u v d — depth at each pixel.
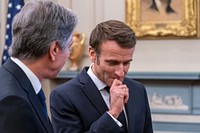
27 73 1.37
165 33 4.38
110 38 1.69
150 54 4.46
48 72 1.40
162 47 4.43
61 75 4.47
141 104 1.95
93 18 4.62
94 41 1.75
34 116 1.29
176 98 4.35
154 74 4.25
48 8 1.35
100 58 1.74
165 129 4.35
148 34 4.43
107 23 1.74
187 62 4.38
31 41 1.33
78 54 4.49
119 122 1.71
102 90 1.85
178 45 4.39
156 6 4.41
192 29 4.32
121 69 1.71
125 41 1.68
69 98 1.83
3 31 4.82
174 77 4.21
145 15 4.45
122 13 4.55
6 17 4.66
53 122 1.83
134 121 1.86
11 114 1.24
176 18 4.38
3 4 4.84
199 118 4.28
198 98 4.30
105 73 1.75
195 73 4.14
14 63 1.37
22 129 1.25
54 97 1.86
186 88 4.32
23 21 1.34
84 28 4.64
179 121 4.32
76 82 1.88
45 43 1.34
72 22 1.40
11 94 1.26
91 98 1.83
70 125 1.77
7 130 1.23
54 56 1.37
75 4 4.67
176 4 4.37
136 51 4.49
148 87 4.41
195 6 4.32
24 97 1.29
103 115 1.69
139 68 4.48
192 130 4.30
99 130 1.65
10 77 1.33
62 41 1.38
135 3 4.46
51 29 1.34
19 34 1.34
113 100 1.69
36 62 1.37
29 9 1.35
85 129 1.79
